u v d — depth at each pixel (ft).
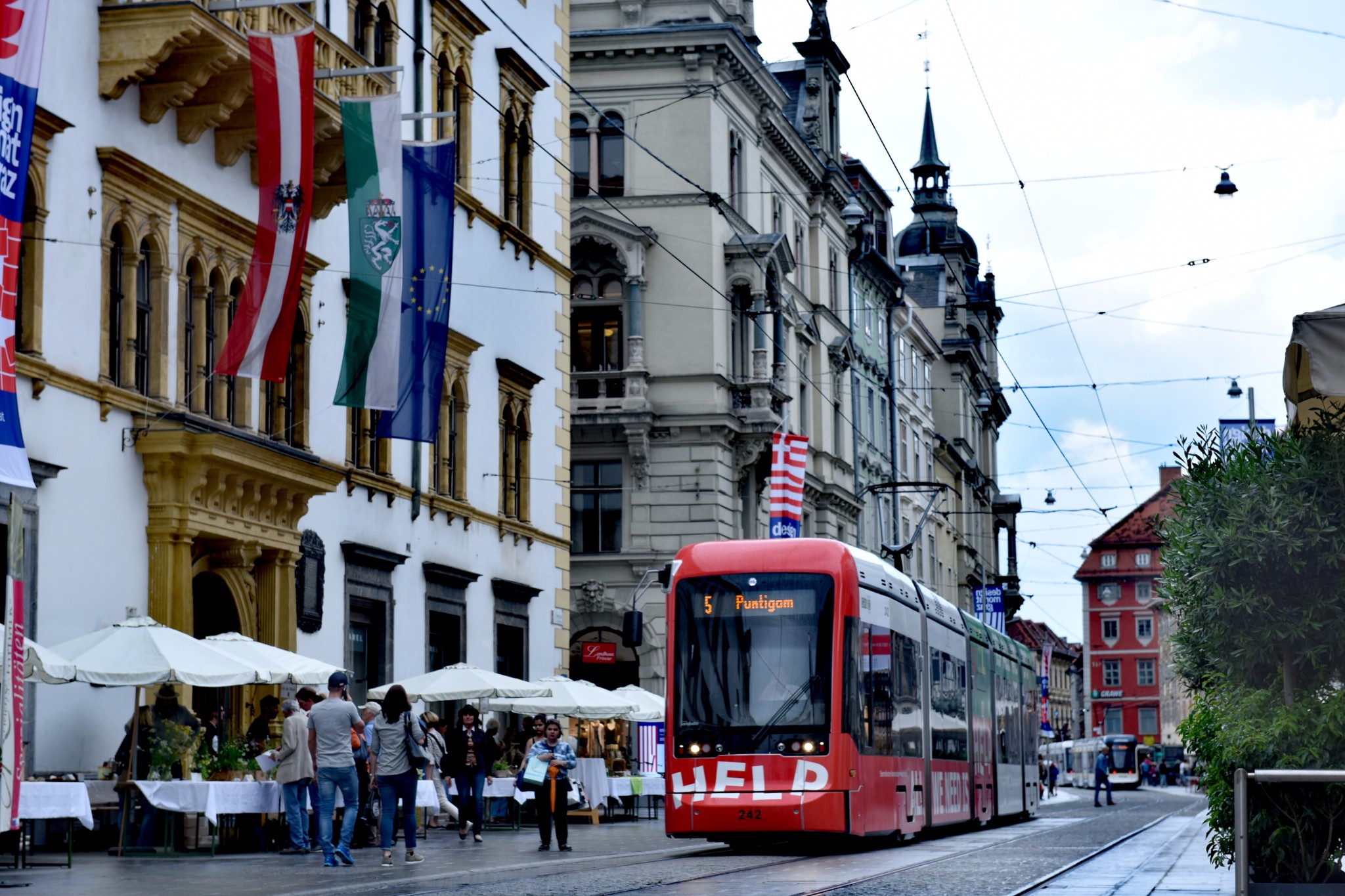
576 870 62.13
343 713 63.82
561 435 128.57
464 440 110.93
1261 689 44.27
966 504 314.76
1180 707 437.17
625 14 163.73
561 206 129.18
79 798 59.57
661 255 162.71
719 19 164.76
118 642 65.57
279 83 72.23
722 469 162.20
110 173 74.43
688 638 77.05
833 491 199.11
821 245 201.16
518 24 122.01
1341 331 39.11
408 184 83.71
